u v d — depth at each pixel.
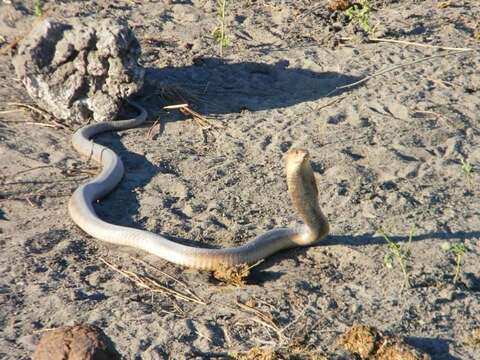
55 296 13.33
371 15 25.91
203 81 22.09
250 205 16.56
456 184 17.09
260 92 21.55
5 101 20.92
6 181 17.27
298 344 12.23
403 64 20.88
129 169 17.95
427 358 11.75
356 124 19.55
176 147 18.97
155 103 20.98
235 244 15.23
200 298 13.52
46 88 19.89
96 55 19.64
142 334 12.43
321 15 26.05
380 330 12.55
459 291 13.58
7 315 12.84
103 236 15.22
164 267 14.46
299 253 14.96
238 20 25.95
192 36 24.80
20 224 15.74
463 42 23.70
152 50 23.69
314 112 20.20
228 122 20.03
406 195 16.67
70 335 10.35
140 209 16.41
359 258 14.59
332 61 22.91
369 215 16.02
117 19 25.86
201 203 16.59
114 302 13.27
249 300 13.40
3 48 24.06
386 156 18.05
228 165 18.02
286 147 18.77
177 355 11.99
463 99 20.62
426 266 14.27
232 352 11.98
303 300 13.42
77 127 20.09
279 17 26.14
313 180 13.77
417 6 26.53
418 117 19.78
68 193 17.00
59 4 26.98
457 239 15.08
